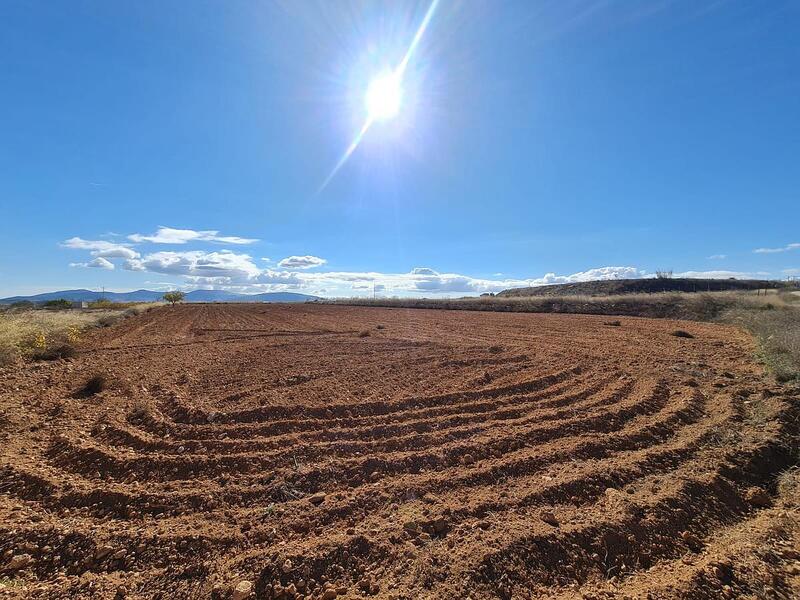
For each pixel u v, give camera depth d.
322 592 2.99
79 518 3.78
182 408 6.63
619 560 3.32
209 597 2.90
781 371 7.84
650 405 6.80
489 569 3.11
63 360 10.43
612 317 23.56
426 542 3.44
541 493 4.14
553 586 3.05
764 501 4.25
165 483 4.40
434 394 7.53
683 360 10.05
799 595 2.94
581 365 9.73
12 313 18.66
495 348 12.03
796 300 21.05
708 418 6.26
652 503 3.91
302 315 28.55
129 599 2.88
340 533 3.60
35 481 4.29
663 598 2.86
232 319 25.16
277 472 4.65
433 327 18.70
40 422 6.05
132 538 3.43
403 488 4.30
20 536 3.42
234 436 5.66
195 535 3.47
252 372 9.43
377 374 9.18
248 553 3.32
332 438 5.62
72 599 2.86
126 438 5.51
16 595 2.87
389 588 3.00
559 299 31.38
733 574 3.10
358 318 25.11
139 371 9.47
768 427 5.69
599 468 4.62
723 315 20.06
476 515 3.83
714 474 4.51
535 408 6.78
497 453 5.14
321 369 9.72
